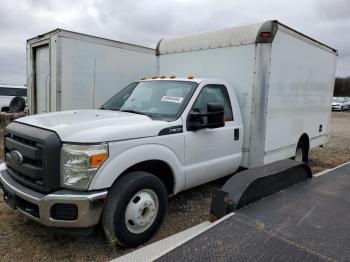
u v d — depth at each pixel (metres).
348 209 2.96
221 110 4.30
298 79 6.38
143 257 2.46
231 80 5.41
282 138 6.04
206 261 2.07
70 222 3.06
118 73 8.66
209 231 2.46
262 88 5.14
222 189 3.03
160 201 3.68
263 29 5.03
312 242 2.31
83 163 3.06
